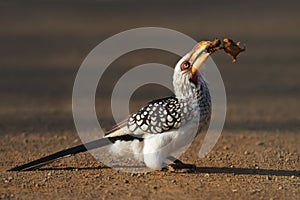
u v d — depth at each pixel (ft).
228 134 74.69
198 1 245.45
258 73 122.72
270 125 80.43
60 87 108.78
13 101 96.89
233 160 61.11
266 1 246.27
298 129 78.23
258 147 67.67
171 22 185.57
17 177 54.39
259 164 59.57
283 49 150.10
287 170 57.52
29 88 107.86
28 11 219.41
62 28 183.32
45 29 182.19
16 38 167.02
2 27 185.98
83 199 48.37
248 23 189.06
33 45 156.15
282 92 105.09
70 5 234.79
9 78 117.08
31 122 81.66
